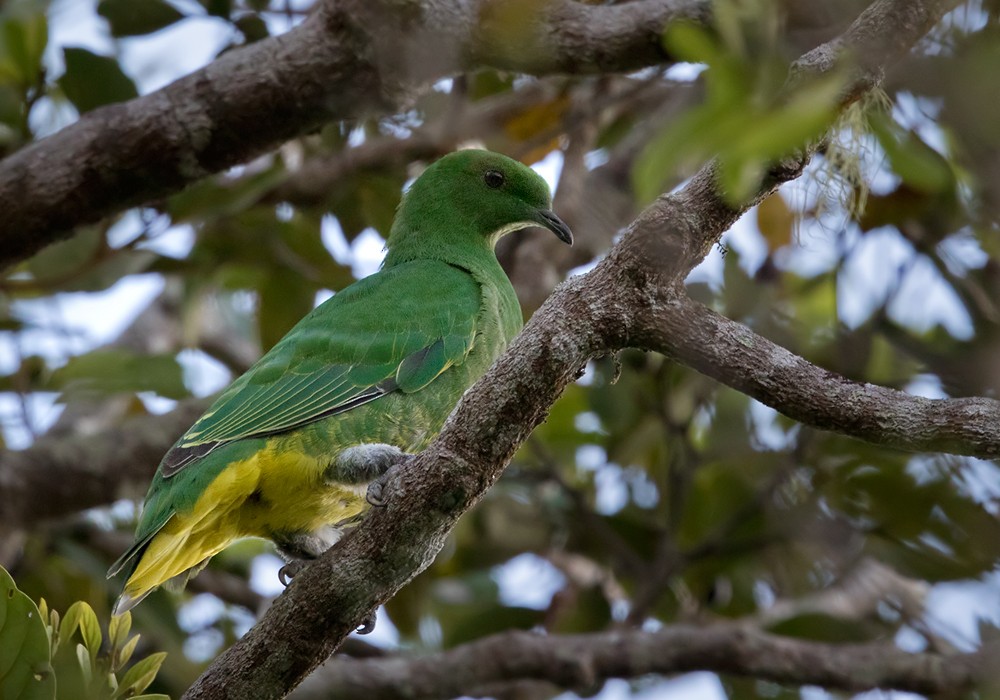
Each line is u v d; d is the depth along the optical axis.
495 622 13.02
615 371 6.98
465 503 6.84
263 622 7.15
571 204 13.00
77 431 13.47
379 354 9.51
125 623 6.82
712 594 12.75
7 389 12.45
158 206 11.34
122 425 12.05
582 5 9.57
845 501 12.12
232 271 13.41
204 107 9.64
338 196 12.38
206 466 8.53
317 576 7.05
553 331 6.68
